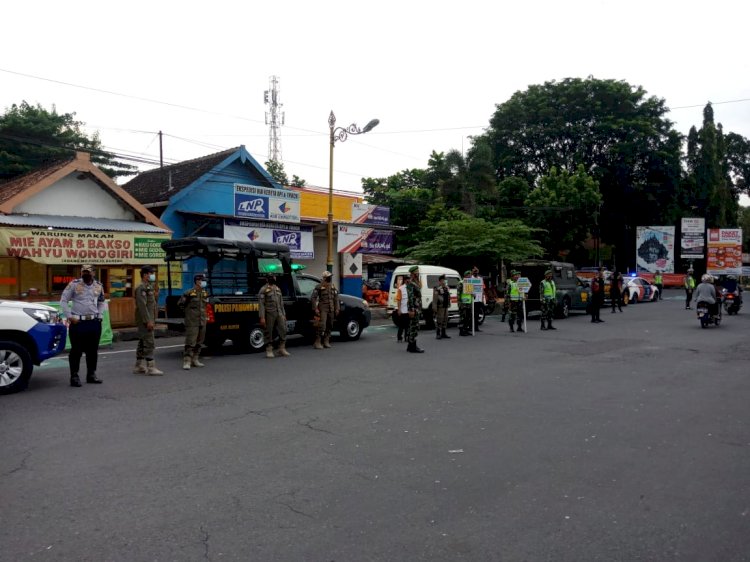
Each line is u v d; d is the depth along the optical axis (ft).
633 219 178.60
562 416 24.21
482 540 12.96
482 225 100.99
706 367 36.55
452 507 14.76
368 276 118.52
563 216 134.00
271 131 156.04
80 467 17.88
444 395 28.30
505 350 44.65
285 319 42.24
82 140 92.68
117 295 57.98
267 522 13.91
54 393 28.91
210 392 29.04
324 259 88.48
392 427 22.48
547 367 36.63
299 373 34.58
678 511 14.56
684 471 17.49
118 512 14.51
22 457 18.84
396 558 12.16
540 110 160.86
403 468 17.75
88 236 53.01
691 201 193.88
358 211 87.45
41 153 90.43
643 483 16.48
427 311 62.44
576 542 12.88
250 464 18.15
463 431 21.90
